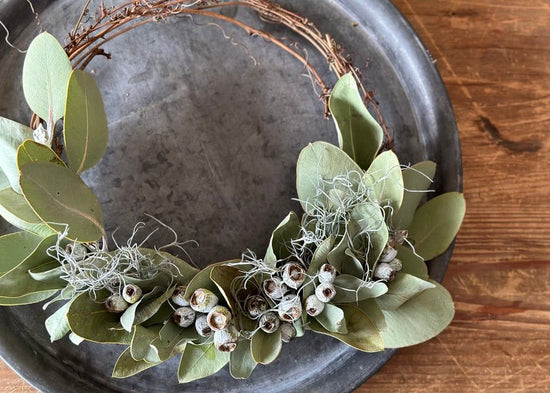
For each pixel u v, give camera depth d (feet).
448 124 1.48
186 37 1.50
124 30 1.41
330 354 1.46
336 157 1.30
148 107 1.48
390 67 1.54
